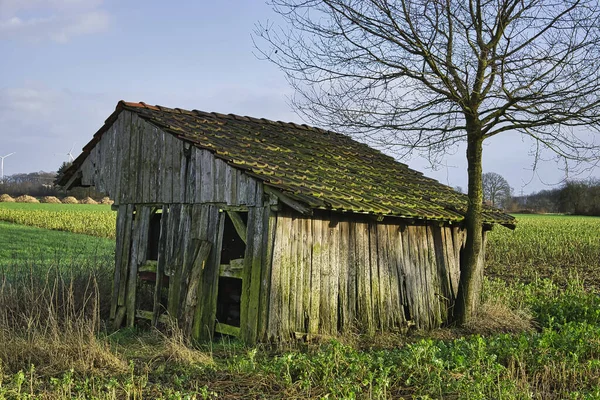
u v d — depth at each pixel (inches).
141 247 458.3
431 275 486.9
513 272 845.8
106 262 592.4
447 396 277.4
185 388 287.3
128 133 478.6
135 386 285.3
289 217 374.0
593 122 403.9
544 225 1524.4
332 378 286.7
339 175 458.6
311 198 345.7
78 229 1425.9
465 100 435.5
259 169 381.1
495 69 422.6
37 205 2583.7
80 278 496.4
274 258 360.8
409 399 275.6
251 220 374.0
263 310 359.9
